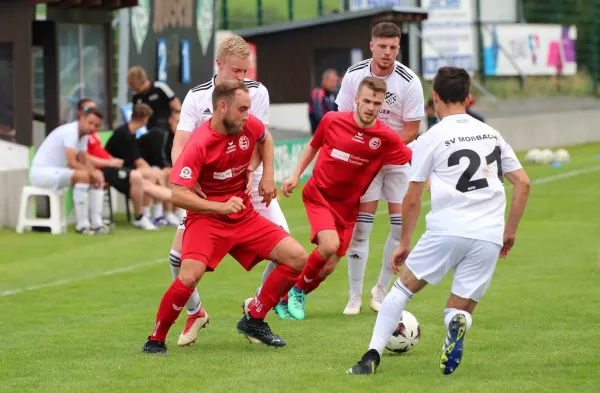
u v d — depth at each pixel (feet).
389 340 52.37
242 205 49.98
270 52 202.59
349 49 201.16
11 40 113.80
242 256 53.21
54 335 59.47
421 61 248.52
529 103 263.08
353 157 61.31
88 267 86.22
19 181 112.68
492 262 45.44
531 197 138.72
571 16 286.46
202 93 56.44
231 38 54.75
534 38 270.87
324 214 61.82
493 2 265.95
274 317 64.95
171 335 59.16
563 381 45.68
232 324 62.39
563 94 277.03
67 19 124.36
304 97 202.28
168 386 45.47
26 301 71.36
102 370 49.32
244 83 53.57
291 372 47.80
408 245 47.60
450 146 45.57
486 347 54.03
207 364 50.16
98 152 110.52
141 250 95.66
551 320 61.72
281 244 52.47
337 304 70.18
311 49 200.54
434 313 65.21
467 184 45.29
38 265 87.25
